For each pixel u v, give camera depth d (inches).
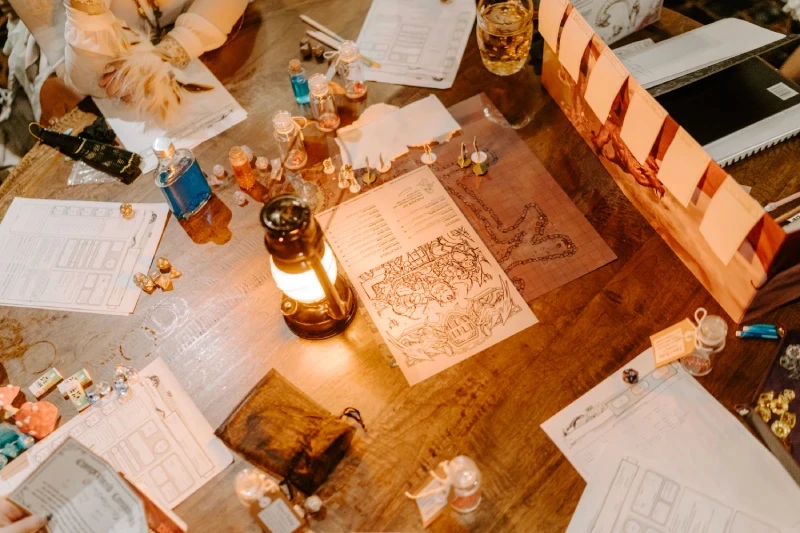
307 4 56.9
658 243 42.0
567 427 36.4
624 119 39.8
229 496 36.1
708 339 35.4
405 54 52.9
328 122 49.4
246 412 38.5
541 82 50.1
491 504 34.6
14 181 49.3
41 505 31.3
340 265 43.1
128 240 45.9
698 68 44.1
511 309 40.5
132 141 50.3
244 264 44.3
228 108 51.4
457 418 37.2
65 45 51.1
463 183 45.9
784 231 30.7
